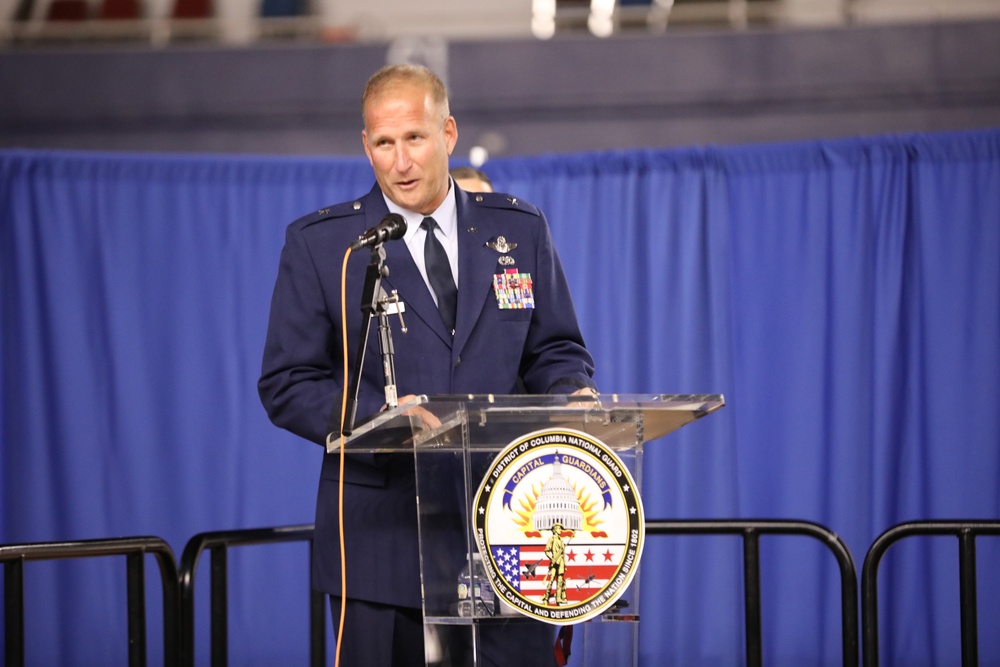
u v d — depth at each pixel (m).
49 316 13.27
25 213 13.37
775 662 12.65
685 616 12.69
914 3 15.81
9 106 15.47
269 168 13.70
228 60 15.55
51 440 13.16
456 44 15.51
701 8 16.00
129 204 13.54
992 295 12.65
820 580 12.62
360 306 5.79
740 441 13.03
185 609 8.35
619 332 13.22
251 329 13.52
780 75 15.09
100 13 16.53
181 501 13.16
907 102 14.87
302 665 13.06
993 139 12.83
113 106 15.48
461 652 5.00
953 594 12.33
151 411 13.27
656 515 12.77
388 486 6.07
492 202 6.67
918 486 12.65
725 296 13.04
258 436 13.31
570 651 5.13
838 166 13.11
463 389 6.16
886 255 12.91
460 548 5.05
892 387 12.70
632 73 15.29
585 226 13.42
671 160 13.39
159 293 13.46
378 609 6.00
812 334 12.94
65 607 12.91
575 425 5.12
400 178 6.19
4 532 12.93
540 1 16.56
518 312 6.38
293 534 9.36
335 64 15.53
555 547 5.05
